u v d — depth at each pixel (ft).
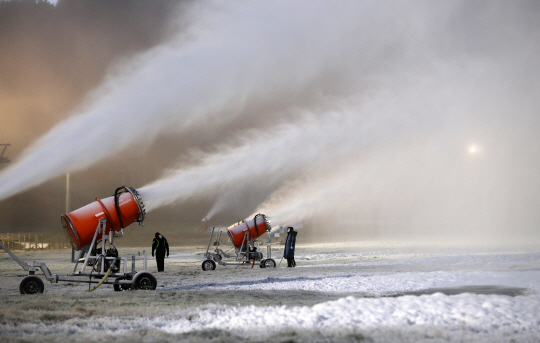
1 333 90.58
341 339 80.64
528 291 134.72
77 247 173.78
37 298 141.59
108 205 173.27
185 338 84.07
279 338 81.92
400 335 82.84
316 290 159.43
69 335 88.84
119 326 97.30
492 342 78.28
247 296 143.74
